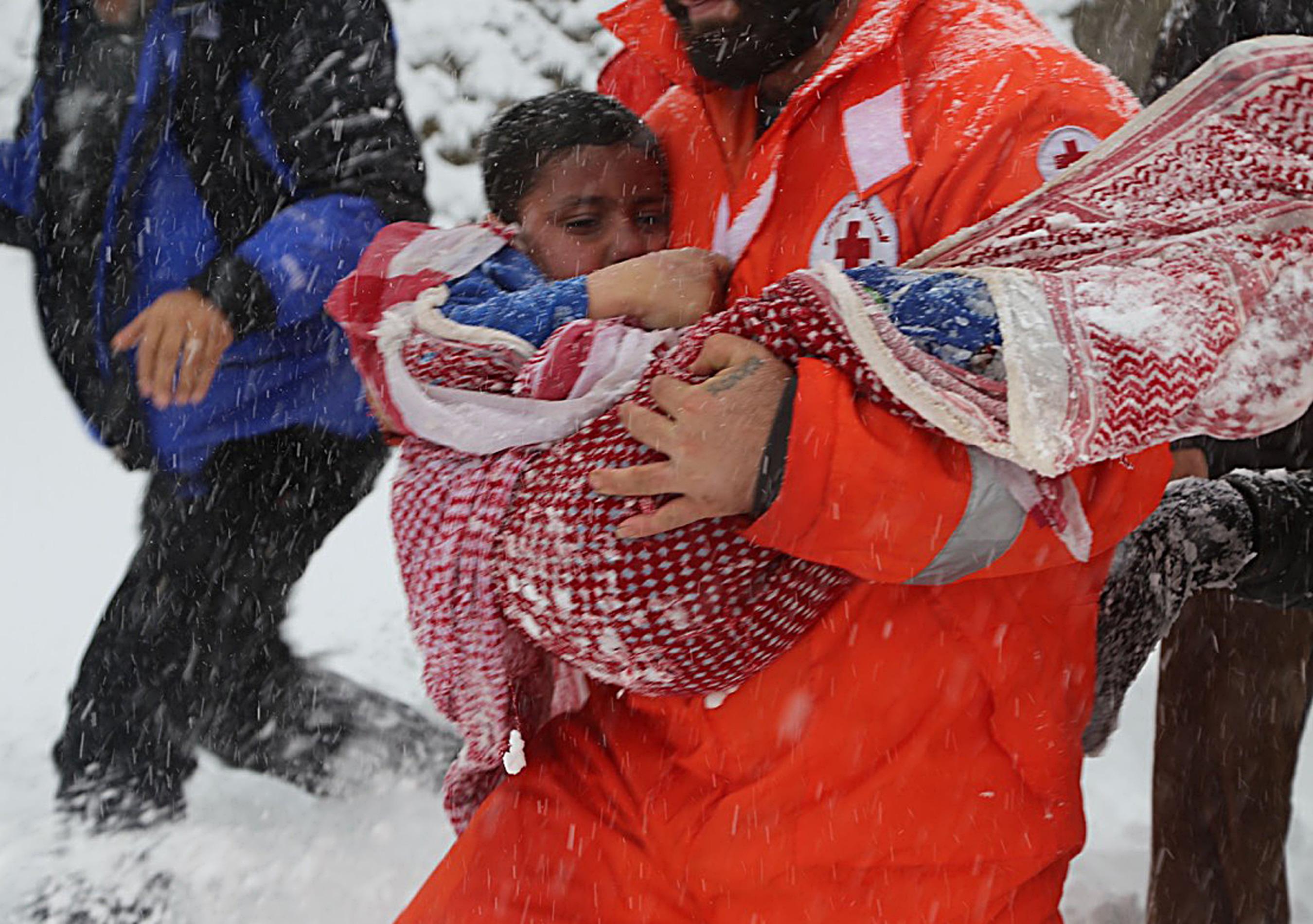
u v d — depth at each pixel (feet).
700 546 7.14
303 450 13.67
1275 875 10.77
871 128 8.21
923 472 6.86
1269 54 7.21
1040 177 7.81
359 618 19.39
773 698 7.76
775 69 8.63
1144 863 13.48
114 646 14.06
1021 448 6.59
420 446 8.09
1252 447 10.36
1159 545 8.86
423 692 17.21
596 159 8.92
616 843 8.13
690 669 7.44
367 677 17.71
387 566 21.02
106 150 13.15
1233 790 10.66
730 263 8.55
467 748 8.79
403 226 8.87
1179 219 7.11
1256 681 10.57
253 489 13.74
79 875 13.19
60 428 26.58
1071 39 22.15
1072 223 7.20
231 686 14.33
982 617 7.68
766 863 7.82
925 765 7.73
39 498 24.25
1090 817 14.37
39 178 13.32
